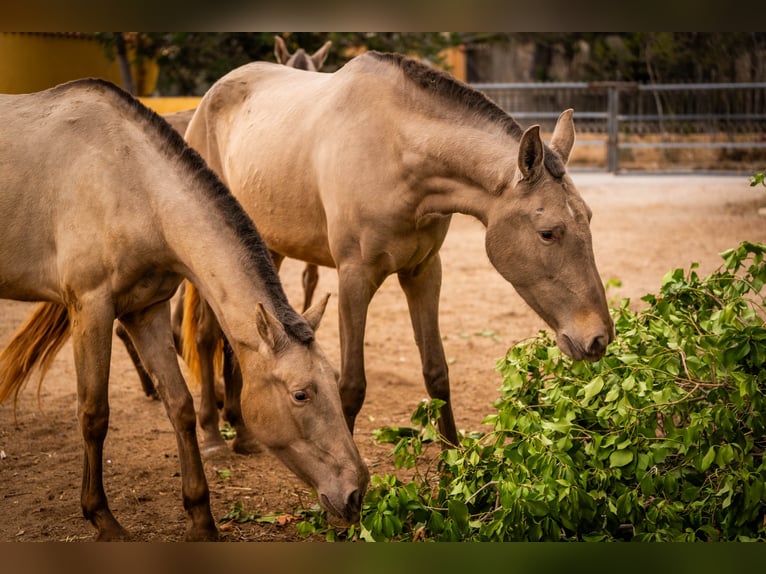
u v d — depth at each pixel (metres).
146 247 3.88
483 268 9.94
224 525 4.17
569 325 3.76
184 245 3.81
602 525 3.63
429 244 4.44
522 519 3.44
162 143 3.98
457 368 6.67
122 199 3.87
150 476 4.84
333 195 4.42
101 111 4.04
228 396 5.33
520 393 4.25
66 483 4.75
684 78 16.77
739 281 4.32
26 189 4.00
